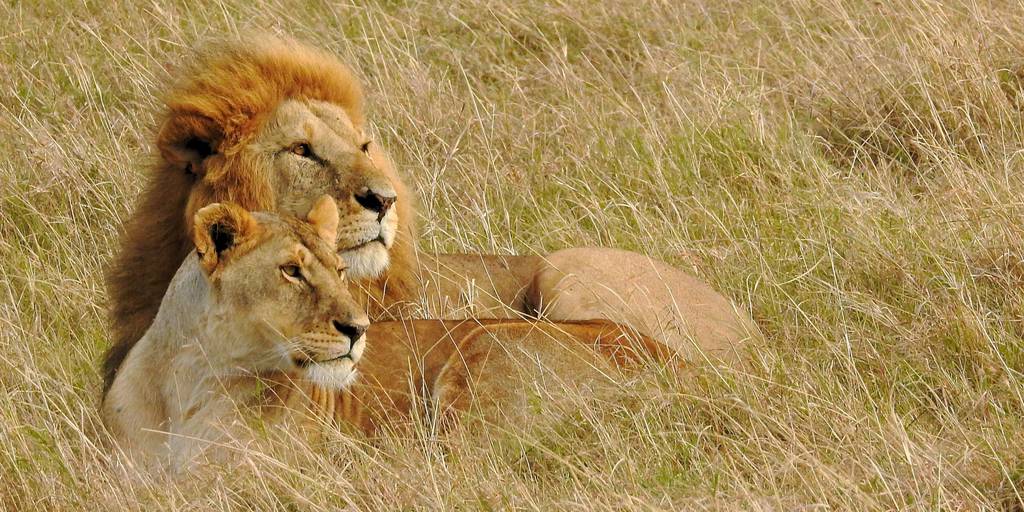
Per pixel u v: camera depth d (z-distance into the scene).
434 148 14.86
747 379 9.82
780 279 12.08
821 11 17.09
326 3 17.61
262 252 8.84
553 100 16.02
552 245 13.27
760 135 14.35
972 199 12.55
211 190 10.47
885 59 15.52
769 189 13.76
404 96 15.48
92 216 13.47
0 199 13.58
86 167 13.89
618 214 13.72
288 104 10.66
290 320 8.81
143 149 14.06
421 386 9.87
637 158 14.41
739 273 12.29
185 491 8.70
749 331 10.99
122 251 10.85
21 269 12.58
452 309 11.78
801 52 16.19
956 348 10.68
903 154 14.59
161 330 9.17
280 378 9.13
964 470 8.77
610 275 11.63
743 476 8.84
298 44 11.26
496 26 17.42
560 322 10.69
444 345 10.00
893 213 12.80
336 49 16.61
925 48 15.09
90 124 14.98
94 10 17.23
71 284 12.21
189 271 9.06
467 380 9.80
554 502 8.31
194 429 8.99
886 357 10.66
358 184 10.34
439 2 17.84
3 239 13.16
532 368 9.84
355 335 8.88
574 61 17.05
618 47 16.97
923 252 11.95
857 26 16.56
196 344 8.98
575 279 11.62
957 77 14.80
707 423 9.54
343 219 10.30
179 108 10.50
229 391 8.99
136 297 10.62
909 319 11.30
